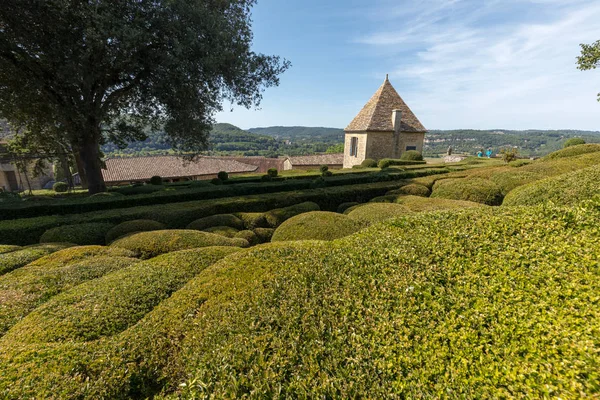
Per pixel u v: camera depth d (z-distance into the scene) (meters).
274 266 3.23
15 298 3.71
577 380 1.49
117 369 2.32
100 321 3.01
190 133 14.02
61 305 3.29
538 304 1.97
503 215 3.25
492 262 2.49
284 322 2.30
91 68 10.56
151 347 2.52
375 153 25.70
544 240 2.61
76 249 5.53
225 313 2.59
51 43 9.83
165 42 11.19
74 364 2.31
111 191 15.64
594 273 2.11
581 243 2.45
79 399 2.05
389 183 12.21
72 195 19.05
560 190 5.58
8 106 12.49
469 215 3.44
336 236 5.94
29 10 9.39
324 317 2.28
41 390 2.04
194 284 3.33
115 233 7.21
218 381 1.94
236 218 8.40
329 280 2.73
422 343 1.93
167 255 4.72
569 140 21.27
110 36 9.86
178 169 29.70
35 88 11.72
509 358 1.70
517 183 9.30
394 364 1.83
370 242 3.40
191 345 2.40
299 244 3.96
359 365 1.87
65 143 16.36
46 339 2.74
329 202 10.78
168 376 2.30
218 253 4.73
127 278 3.88
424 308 2.19
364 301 2.38
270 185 12.90
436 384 1.68
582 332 1.70
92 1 9.75
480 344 1.83
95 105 12.78
